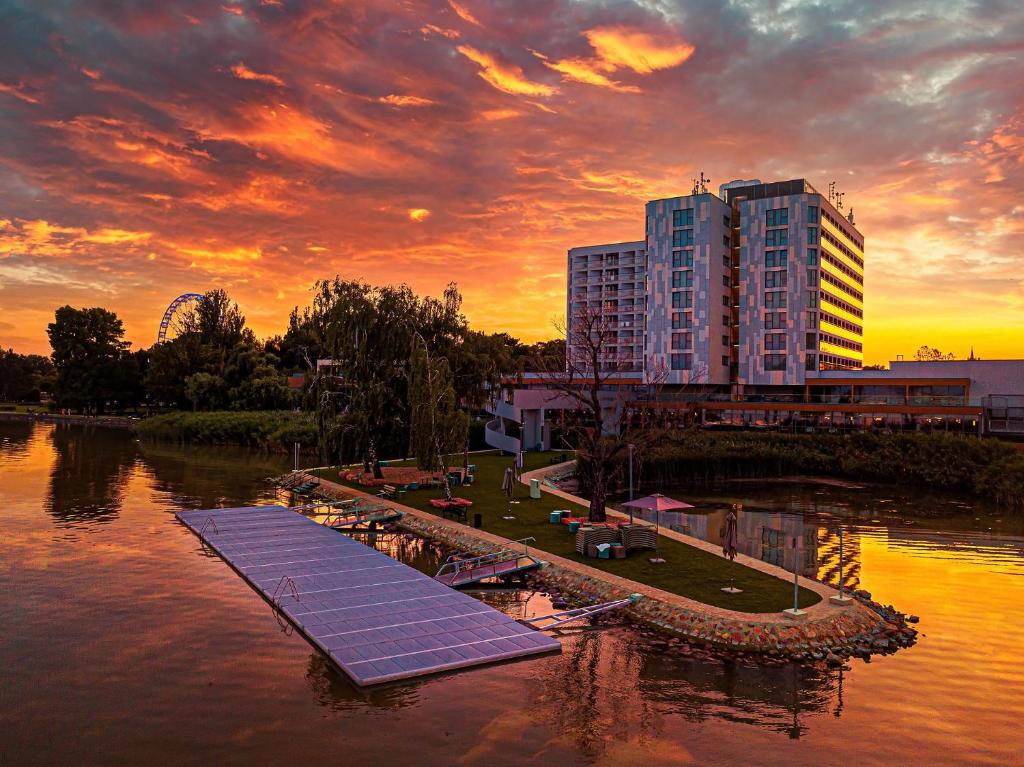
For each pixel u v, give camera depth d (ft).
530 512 139.85
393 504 149.18
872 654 75.20
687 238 316.81
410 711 60.34
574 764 52.44
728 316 327.47
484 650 72.02
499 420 262.06
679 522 156.46
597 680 66.90
